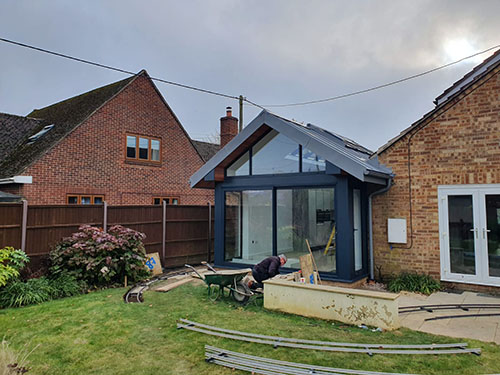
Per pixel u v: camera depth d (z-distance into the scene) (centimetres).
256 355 453
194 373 411
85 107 1647
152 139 1733
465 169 784
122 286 880
